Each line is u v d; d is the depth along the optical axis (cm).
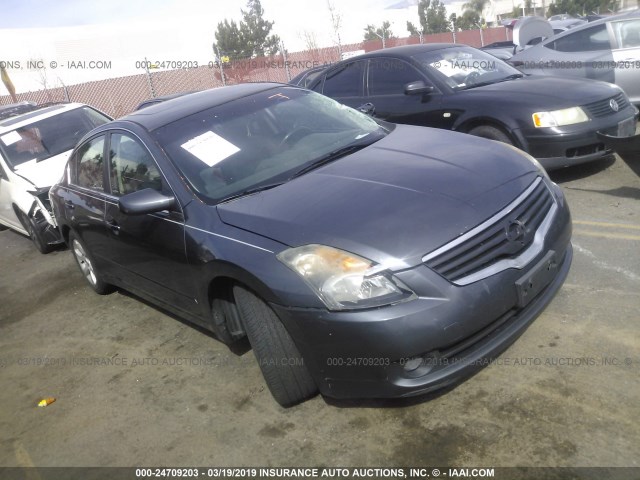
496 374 316
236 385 358
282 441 301
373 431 294
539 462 254
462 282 270
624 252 418
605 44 791
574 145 538
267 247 292
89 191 469
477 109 582
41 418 370
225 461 296
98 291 545
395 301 262
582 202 528
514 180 319
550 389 296
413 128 423
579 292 377
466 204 291
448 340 265
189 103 436
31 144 758
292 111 426
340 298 266
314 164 363
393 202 296
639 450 250
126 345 443
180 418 338
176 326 454
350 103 707
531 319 296
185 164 370
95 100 1944
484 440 273
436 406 302
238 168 366
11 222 779
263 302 297
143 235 382
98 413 361
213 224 327
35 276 651
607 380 294
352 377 277
